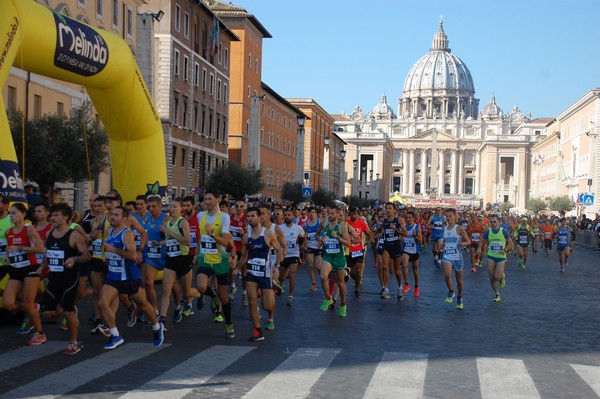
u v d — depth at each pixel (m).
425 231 41.97
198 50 59.97
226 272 12.41
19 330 12.46
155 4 52.09
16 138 26.94
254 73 78.75
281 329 13.36
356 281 18.80
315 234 20.08
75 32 16.14
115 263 11.05
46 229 12.34
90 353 10.75
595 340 12.98
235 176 52.59
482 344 12.23
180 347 11.36
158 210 13.39
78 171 28.62
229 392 8.56
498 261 18.48
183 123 56.66
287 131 96.69
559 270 31.47
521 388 9.09
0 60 13.83
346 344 11.92
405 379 9.43
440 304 17.70
